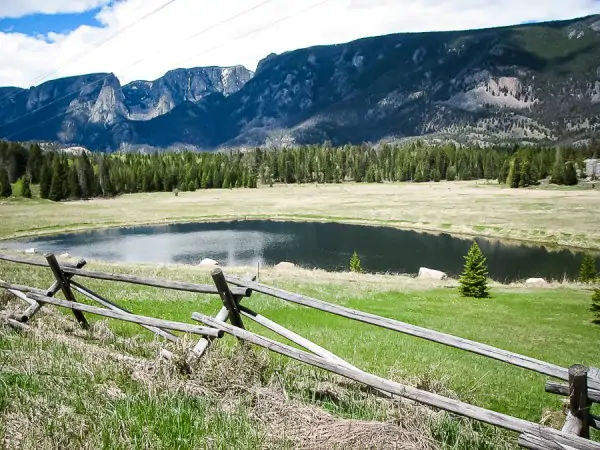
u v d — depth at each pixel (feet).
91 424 13.42
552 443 11.85
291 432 14.06
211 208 354.54
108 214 320.29
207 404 15.64
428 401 14.51
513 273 159.74
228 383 17.43
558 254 188.34
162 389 16.25
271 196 454.81
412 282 107.45
